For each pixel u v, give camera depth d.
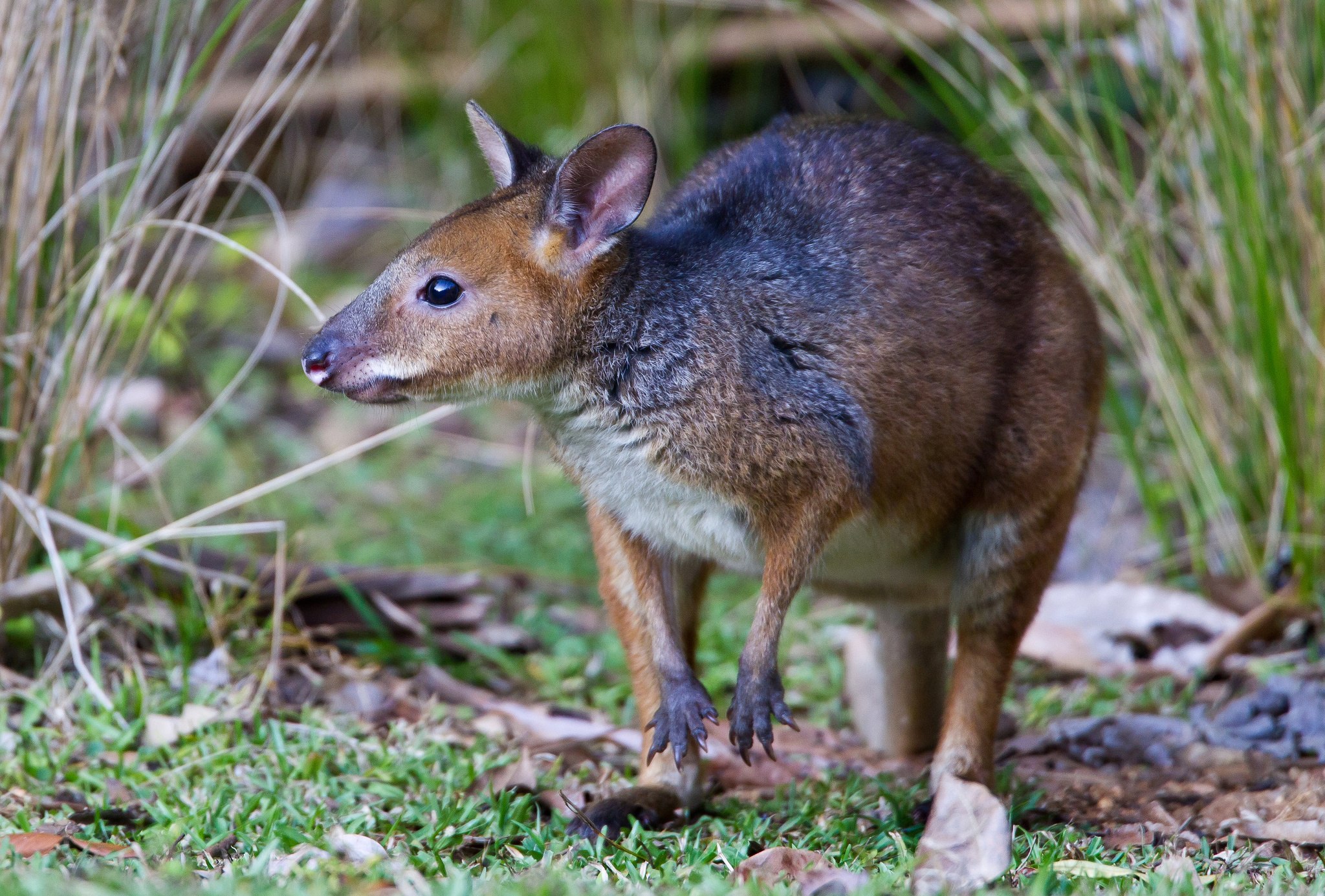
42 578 9.30
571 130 17.28
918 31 15.87
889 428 7.72
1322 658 10.09
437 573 10.64
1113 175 12.01
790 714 7.36
